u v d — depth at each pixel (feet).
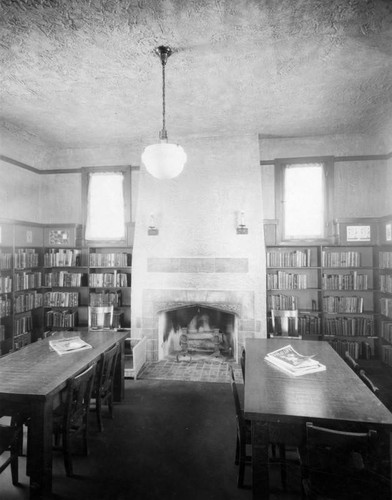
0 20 9.38
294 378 9.23
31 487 8.32
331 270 19.84
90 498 8.30
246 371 9.81
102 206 21.48
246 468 9.50
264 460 7.28
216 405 13.67
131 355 18.90
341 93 14.21
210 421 12.31
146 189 19.92
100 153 21.40
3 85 13.32
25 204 20.43
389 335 17.48
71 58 11.37
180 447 10.58
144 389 15.40
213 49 10.94
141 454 10.20
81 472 9.32
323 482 6.12
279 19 9.49
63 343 12.52
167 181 19.75
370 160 19.24
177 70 12.26
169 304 19.38
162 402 13.99
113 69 12.13
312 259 19.77
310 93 14.20
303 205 19.79
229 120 17.19
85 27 9.73
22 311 19.12
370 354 18.37
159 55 11.25
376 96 14.48
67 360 10.83
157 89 13.76
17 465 8.88
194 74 12.57
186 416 12.72
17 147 19.39
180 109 15.80
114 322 19.81
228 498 8.30
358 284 18.65
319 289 18.76
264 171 20.04
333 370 9.87
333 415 7.01
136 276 19.74
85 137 19.60
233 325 20.31
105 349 12.10
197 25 9.71
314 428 6.13
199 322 20.99
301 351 11.81
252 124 17.74
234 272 18.90
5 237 18.58
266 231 19.74
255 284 18.69
